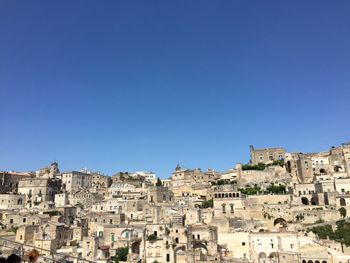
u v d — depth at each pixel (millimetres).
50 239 147500
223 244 147625
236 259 133500
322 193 183375
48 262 80562
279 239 142625
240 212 180750
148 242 135625
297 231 153500
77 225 173625
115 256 139375
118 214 185000
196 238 145375
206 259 130000
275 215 176625
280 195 188000
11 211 199500
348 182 187625
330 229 156125
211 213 178250
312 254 131250
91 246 141625
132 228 156375
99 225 168500
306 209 174875
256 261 138125
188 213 174875
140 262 132500
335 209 171375
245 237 146500
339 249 141625
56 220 177000
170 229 143625
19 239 148375
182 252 132125
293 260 131750
